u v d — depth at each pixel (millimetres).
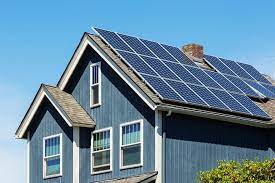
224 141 28375
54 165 30297
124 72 27234
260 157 29781
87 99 29906
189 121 27172
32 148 31594
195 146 27141
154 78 27109
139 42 30516
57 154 30203
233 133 28859
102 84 29203
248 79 33531
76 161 28875
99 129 28906
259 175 23344
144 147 26500
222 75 31938
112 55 28641
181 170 26422
